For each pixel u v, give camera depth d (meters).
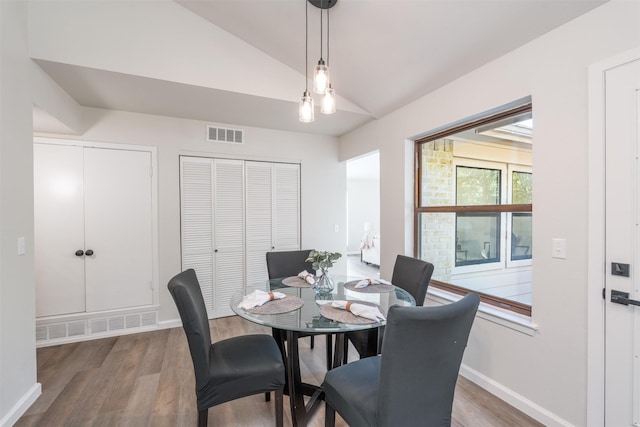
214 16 2.42
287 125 3.59
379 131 3.27
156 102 2.82
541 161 1.74
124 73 2.23
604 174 1.46
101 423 1.75
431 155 2.79
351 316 1.57
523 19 1.66
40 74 2.14
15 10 1.83
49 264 2.82
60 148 2.85
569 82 1.59
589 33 1.50
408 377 1.14
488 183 2.27
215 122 3.45
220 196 3.50
